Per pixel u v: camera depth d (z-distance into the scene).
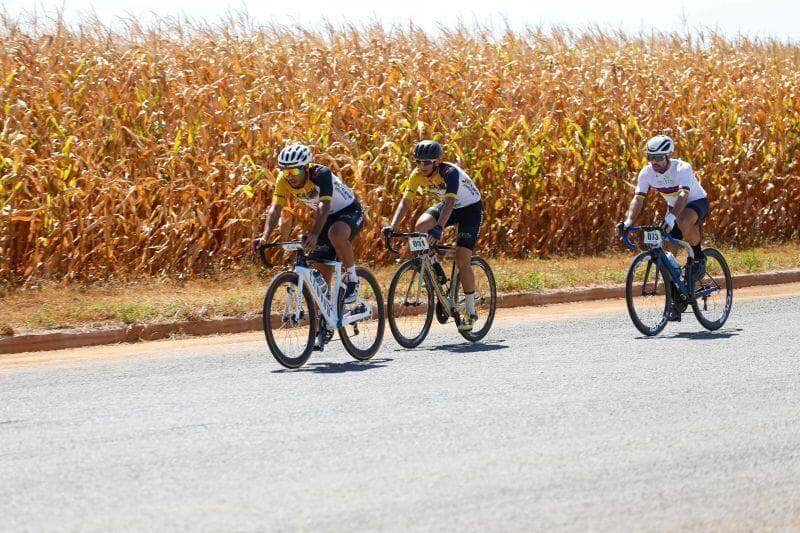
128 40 65.81
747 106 73.81
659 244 39.34
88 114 53.75
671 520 18.81
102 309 40.53
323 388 30.23
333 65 64.75
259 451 23.33
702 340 38.50
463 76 67.81
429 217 37.97
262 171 52.59
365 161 57.94
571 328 41.84
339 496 20.09
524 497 20.00
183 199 51.19
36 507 19.59
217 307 42.38
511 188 62.31
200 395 29.34
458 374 32.25
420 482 20.95
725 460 22.52
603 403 27.95
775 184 73.19
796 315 44.66
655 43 88.38
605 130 67.12
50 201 47.66
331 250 35.16
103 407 27.92
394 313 36.78
